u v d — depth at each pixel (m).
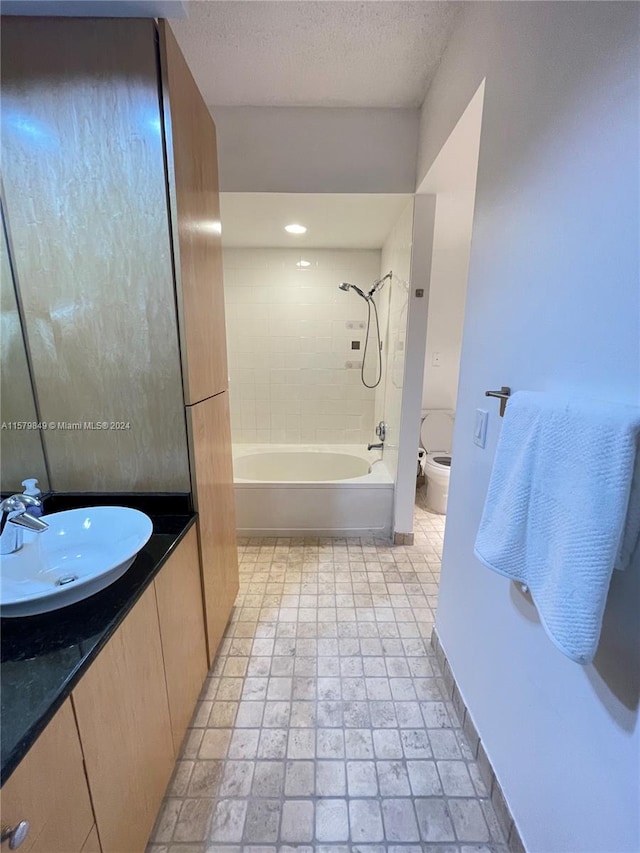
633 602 0.59
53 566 1.00
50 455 1.26
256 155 1.95
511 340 0.96
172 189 1.07
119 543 1.02
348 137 1.95
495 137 1.04
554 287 0.78
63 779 0.63
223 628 1.61
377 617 1.83
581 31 0.69
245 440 3.40
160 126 1.03
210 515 1.43
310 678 1.49
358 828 1.02
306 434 3.39
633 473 0.56
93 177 1.06
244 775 1.14
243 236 2.74
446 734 1.27
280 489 2.57
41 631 0.75
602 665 0.66
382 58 1.56
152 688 0.96
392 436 2.61
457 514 1.32
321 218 2.38
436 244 2.96
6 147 1.04
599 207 0.65
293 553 2.42
